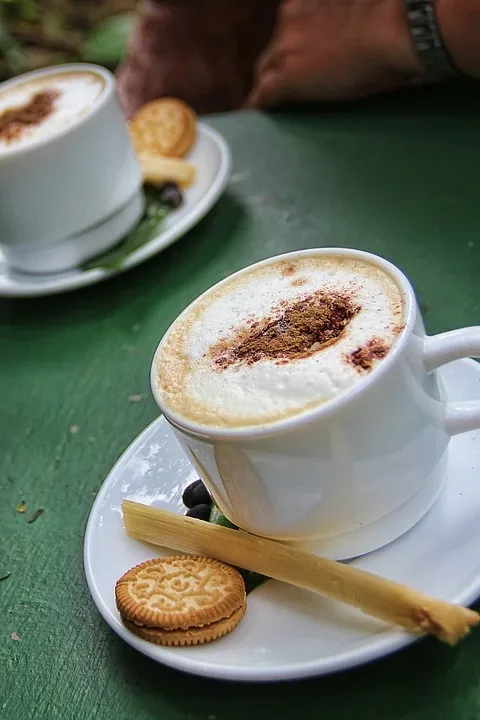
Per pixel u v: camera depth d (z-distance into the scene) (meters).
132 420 0.62
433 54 0.77
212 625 0.46
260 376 0.46
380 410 0.45
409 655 0.46
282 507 0.46
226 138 0.87
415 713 0.45
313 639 0.46
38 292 0.72
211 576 0.48
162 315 0.69
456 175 0.72
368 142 0.79
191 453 0.47
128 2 1.77
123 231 0.74
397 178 0.73
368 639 0.45
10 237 0.72
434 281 0.64
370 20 0.78
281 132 0.85
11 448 0.63
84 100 0.73
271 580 0.48
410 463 0.46
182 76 1.23
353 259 0.50
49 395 0.66
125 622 0.47
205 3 1.20
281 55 0.86
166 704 0.47
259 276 0.52
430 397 0.47
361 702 0.46
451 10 0.74
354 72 0.82
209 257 0.72
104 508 0.53
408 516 0.47
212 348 0.49
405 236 0.68
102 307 0.72
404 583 0.46
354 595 0.45
